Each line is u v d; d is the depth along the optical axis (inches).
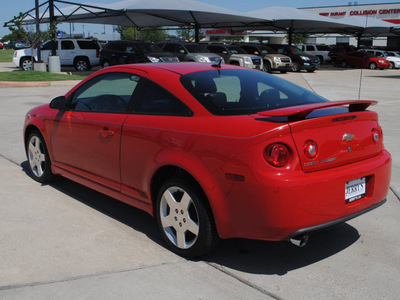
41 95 568.4
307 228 120.0
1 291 118.5
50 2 906.7
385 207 189.0
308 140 120.9
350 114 131.6
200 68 160.6
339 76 1083.3
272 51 1203.2
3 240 150.3
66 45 1023.6
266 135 117.2
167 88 147.9
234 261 139.4
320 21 1341.0
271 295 119.6
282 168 117.1
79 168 182.1
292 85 167.5
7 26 863.1
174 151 135.5
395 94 674.8
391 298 119.4
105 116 165.3
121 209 183.8
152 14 1182.9
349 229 166.2
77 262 135.8
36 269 131.0
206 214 131.0
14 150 280.5
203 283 125.0
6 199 191.3
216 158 124.5
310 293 121.1
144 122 148.1
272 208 116.3
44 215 174.6
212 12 1072.2
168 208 145.2
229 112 134.3
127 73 166.6
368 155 138.7
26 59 981.2
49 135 197.2
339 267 136.3
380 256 144.2
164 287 122.4
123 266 134.0
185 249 138.7
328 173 123.4
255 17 1240.2
